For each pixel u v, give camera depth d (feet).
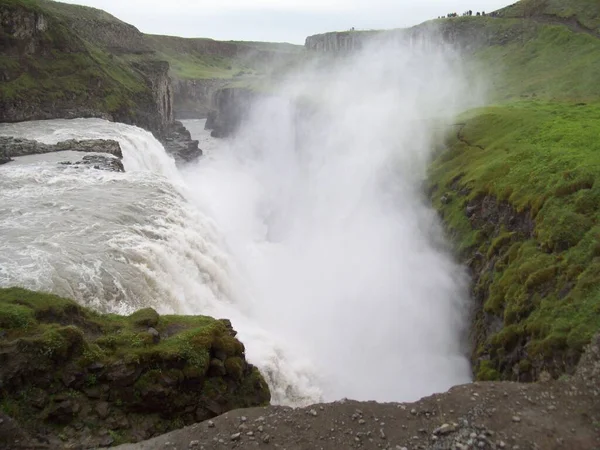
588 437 59.06
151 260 98.84
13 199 124.36
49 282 84.28
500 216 135.13
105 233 105.40
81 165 160.56
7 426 57.67
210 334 78.64
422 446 59.93
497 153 168.96
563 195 113.60
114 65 370.32
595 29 322.14
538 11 374.63
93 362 67.21
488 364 101.91
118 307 86.17
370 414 65.82
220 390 75.97
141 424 67.05
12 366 61.82
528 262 104.73
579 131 157.69
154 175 158.40
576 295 85.92
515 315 99.19
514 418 62.75
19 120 260.83
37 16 291.99
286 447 60.08
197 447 59.98
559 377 72.95
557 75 279.28
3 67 265.95
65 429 62.18
